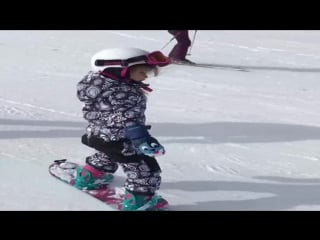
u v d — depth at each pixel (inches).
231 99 321.4
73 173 168.2
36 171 174.1
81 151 202.8
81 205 149.7
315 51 512.1
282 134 249.3
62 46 478.9
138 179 145.9
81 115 259.9
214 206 156.4
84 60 419.8
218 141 231.1
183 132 242.2
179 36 428.5
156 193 157.3
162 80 362.3
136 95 142.1
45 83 333.7
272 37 578.2
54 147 206.2
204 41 541.6
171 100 309.6
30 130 228.5
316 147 230.4
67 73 368.2
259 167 198.7
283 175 190.1
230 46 522.6
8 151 197.6
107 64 142.9
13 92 302.7
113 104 140.8
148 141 137.3
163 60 144.6
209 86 354.0
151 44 515.8
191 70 404.2
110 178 164.6
